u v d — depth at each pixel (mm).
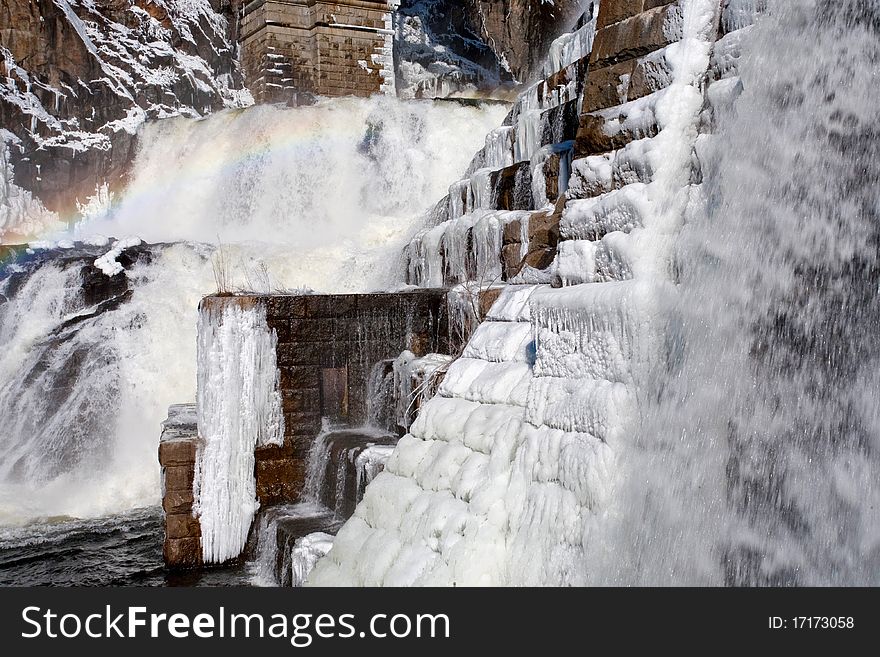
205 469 9141
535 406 5051
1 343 15195
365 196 23516
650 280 4594
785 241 4461
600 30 5598
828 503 4051
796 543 4117
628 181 5023
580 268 5152
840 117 4387
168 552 9062
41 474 14039
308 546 7188
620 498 4359
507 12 46031
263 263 16219
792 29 4664
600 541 4305
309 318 9578
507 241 10258
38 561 9977
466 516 5082
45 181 31547
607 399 4492
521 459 4988
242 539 9227
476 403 5812
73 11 35094
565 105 12000
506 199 12016
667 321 4527
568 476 4586
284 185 23797
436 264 12602
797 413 4238
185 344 15203
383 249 16906
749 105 4676
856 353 4109
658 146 4824
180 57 37188
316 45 36406
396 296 9945
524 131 13062
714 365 4539
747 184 4645
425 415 6086
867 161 4238
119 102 34250
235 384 9250
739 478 4344
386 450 8117
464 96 41562
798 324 4336
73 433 14297
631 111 5133
